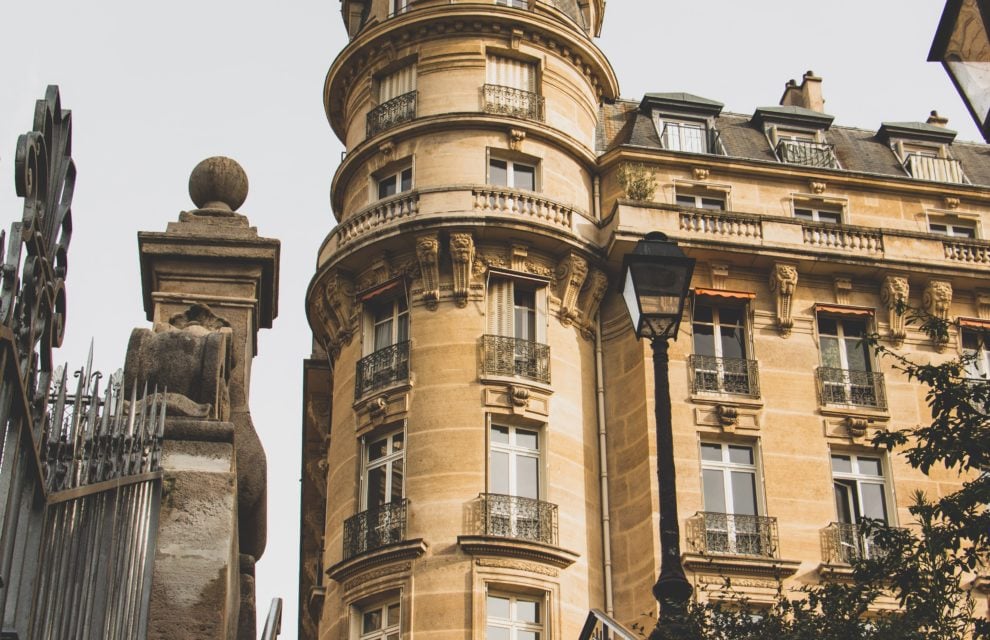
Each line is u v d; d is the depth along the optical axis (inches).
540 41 1334.9
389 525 1119.6
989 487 532.1
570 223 1242.0
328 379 1445.6
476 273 1203.2
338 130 1429.6
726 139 1406.3
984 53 351.6
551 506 1127.6
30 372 243.6
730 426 1182.9
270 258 406.9
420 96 1305.4
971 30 354.9
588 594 1122.0
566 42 1339.8
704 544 1123.3
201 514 322.0
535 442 1165.1
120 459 297.4
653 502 1136.8
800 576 1124.5
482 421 1147.3
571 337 1221.1
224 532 321.7
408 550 1094.4
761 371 1215.6
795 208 1344.7
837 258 1259.8
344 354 1249.4
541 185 1267.2
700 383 1195.3
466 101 1294.3
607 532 1158.3
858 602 548.1
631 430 1191.6
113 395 297.9
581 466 1171.9
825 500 1166.3
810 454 1186.0
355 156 1307.8
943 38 365.1
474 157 1262.3
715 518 1136.2
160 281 401.4
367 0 1489.9
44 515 268.1
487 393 1157.7
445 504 1114.1
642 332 505.0
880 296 1280.8
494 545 1090.1
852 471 1198.3
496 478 1140.5
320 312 1279.5
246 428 384.2
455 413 1148.5
